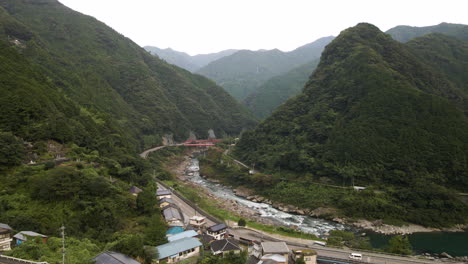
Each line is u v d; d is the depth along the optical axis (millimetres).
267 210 102062
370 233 80938
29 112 70000
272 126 152250
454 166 94188
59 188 52438
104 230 49875
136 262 37312
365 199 92562
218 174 147250
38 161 61625
